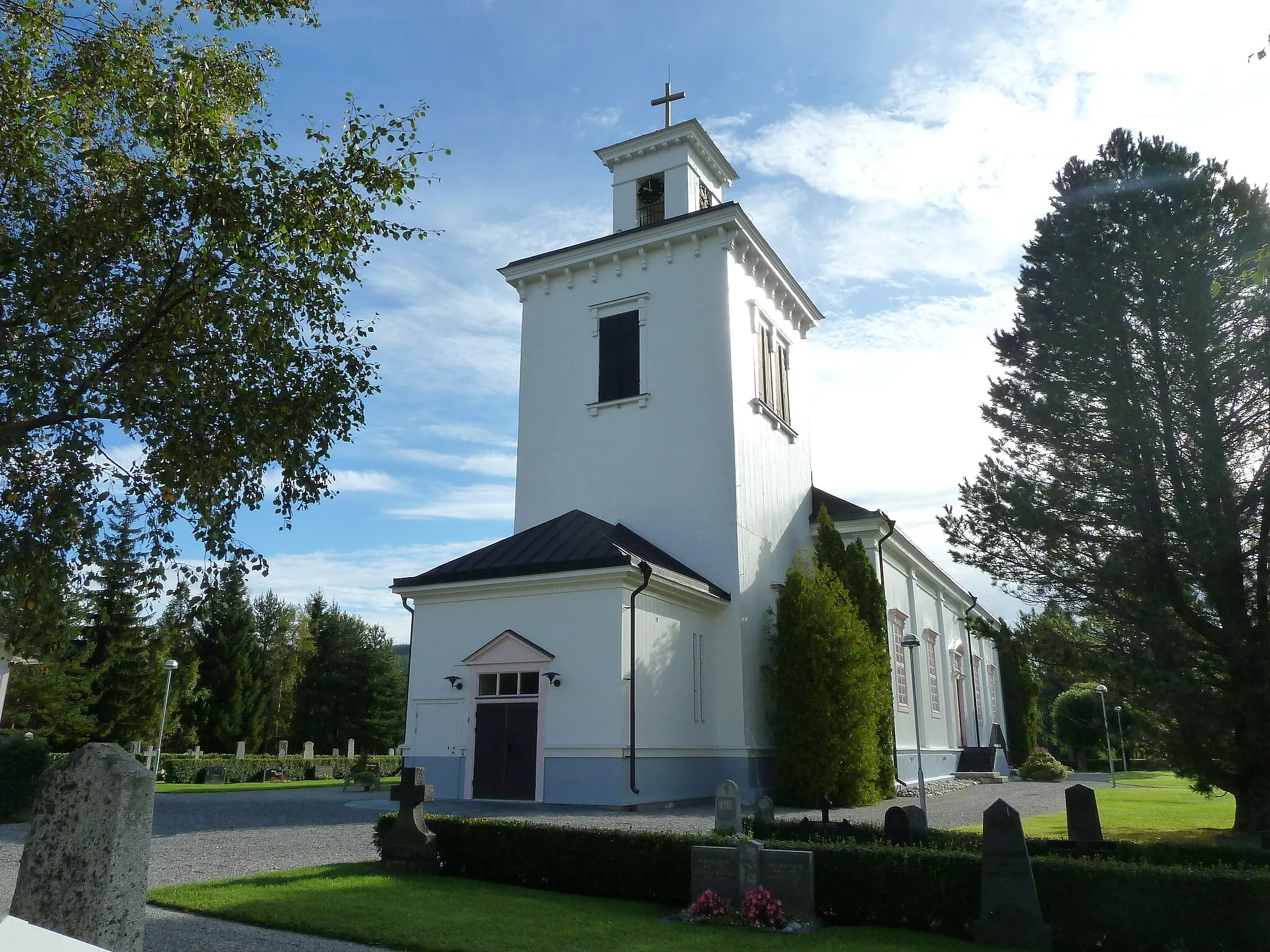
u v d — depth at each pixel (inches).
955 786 1240.2
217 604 390.3
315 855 493.7
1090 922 337.7
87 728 1584.6
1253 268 623.2
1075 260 706.8
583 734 762.8
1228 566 627.8
